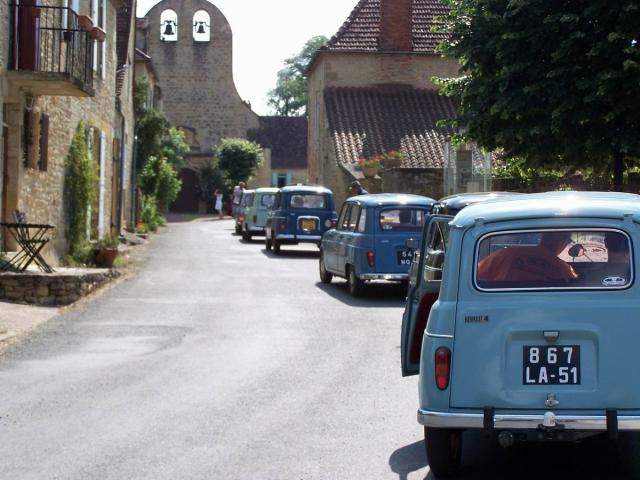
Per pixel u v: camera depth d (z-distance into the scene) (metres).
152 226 41.34
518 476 7.02
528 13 14.10
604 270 6.40
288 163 73.00
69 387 9.92
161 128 44.88
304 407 9.09
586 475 7.03
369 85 38.56
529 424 6.16
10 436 7.93
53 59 19.53
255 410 8.95
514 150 15.27
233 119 66.44
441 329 6.39
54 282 16.44
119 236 32.31
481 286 6.44
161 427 8.27
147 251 29.86
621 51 13.41
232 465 7.13
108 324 14.47
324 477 6.87
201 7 65.94
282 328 14.31
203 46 66.06
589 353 6.23
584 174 16.77
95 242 24.81
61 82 18.02
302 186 29.98
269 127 75.38
